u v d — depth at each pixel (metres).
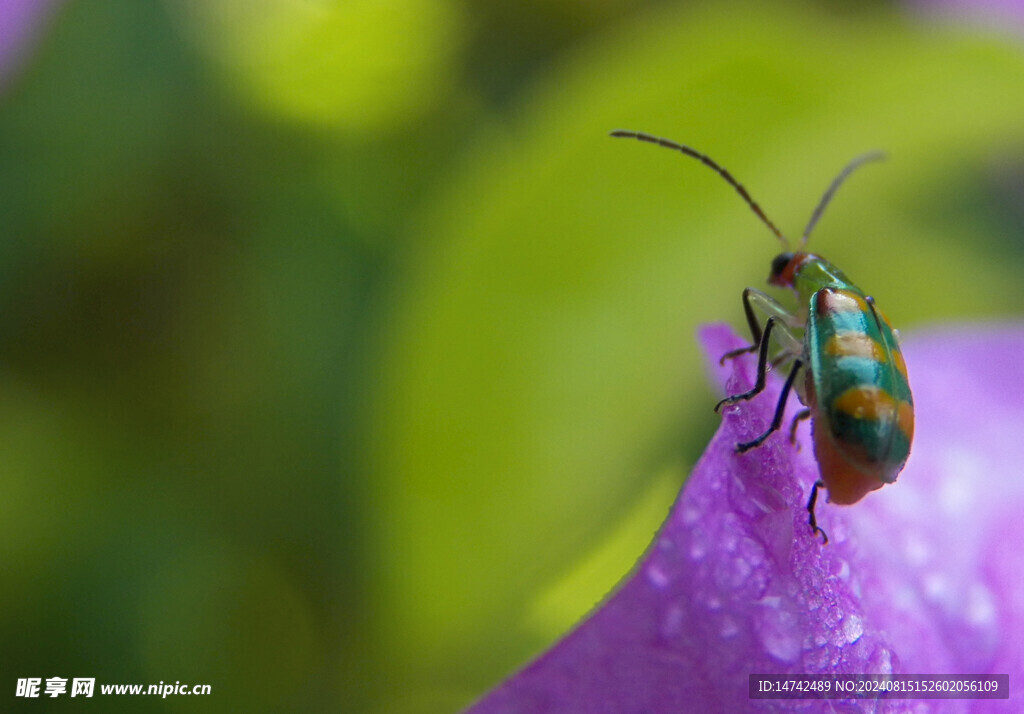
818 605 0.06
